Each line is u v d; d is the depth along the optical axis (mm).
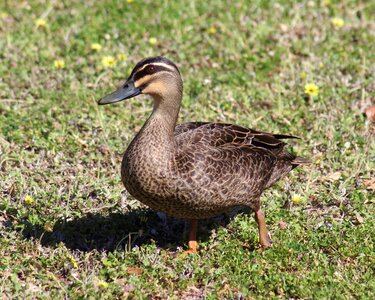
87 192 11633
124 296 9422
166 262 10289
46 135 13312
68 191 11734
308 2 18297
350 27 17312
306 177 12289
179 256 10344
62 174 12250
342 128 13586
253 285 9766
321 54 16141
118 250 10469
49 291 9539
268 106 14469
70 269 9930
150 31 17141
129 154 9852
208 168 9812
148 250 10383
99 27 17297
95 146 12992
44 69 15422
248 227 11055
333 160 12789
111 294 9445
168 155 9711
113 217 11109
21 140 13078
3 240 10391
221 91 14836
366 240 10664
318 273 9852
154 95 9945
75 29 17141
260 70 15562
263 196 11742
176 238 11039
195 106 14227
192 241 10625
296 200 11367
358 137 13305
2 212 11195
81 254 10320
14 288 9555
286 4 18312
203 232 11070
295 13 17812
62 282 9781
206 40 16766
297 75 15305
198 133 10398
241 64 15719
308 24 17219
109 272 9852
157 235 11047
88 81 15203
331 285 9625
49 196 11477
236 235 10914
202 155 9867
